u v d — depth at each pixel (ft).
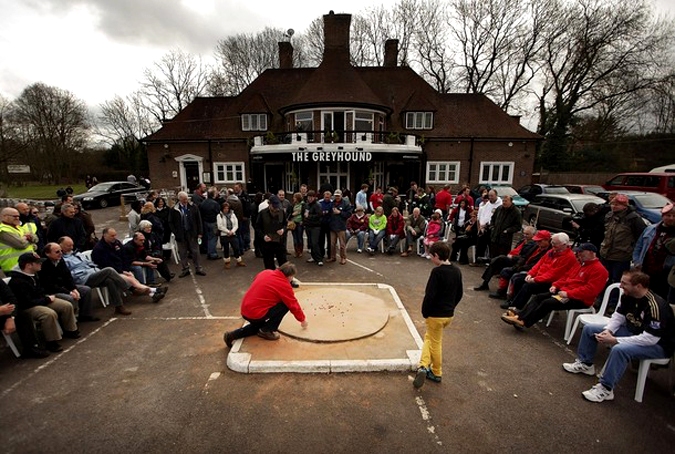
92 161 134.92
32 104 119.44
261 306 15.03
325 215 29.32
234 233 27.84
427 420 11.16
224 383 12.96
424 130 75.72
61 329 16.28
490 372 13.91
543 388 12.91
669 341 11.84
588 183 89.71
